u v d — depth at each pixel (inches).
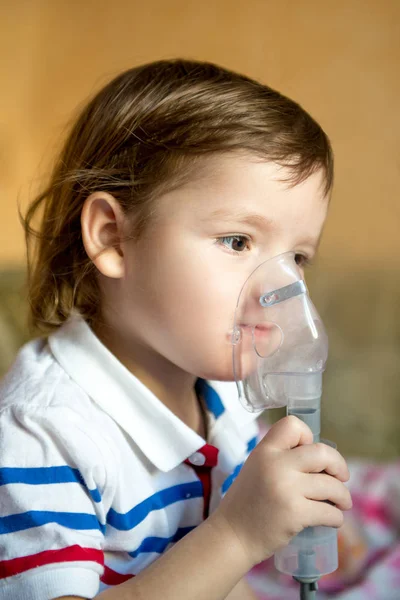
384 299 73.5
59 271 40.3
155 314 34.5
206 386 41.2
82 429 32.2
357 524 54.6
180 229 33.2
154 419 35.3
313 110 81.3
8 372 36.7
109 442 33.5
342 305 73.8
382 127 79.2
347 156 80.3
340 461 31.0
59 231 39.9
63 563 29.0
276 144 33.0
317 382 31.8
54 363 35.8
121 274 35.7
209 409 40.8
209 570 29.6
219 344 33.1
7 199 86.9
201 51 84.7
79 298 38.8
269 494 29.9
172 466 35.3
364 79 79.4
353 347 71.0
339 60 80.0
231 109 34.6
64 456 31.3
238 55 83.5
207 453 36.6
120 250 35.8
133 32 86.2
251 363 32.4
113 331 37.4
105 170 36.6
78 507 30.6
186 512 36.8
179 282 33.3
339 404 68.2
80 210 38.3
